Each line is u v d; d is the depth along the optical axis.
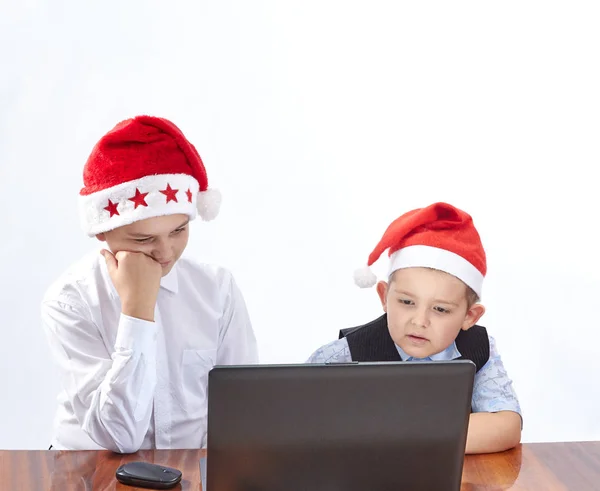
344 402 1.27
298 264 2.98
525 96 2.98
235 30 2.89
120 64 2.86
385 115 2.96
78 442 1.83
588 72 2.97
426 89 2.97
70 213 2.88
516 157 3.00
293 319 2.99
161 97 2.88
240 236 2.97
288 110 2.94
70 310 1.77
